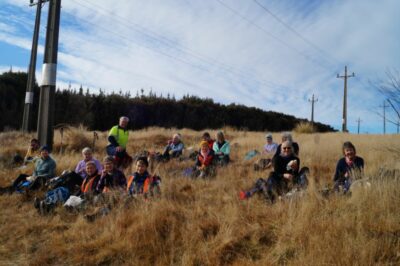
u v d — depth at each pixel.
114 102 36.16
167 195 5.59
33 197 6.50
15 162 10.09
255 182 6.32
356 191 4.43
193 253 3.74
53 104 10.55
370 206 4.06
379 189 4.27
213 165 8.16
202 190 6.25
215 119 41.69
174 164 9.49
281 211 4.41
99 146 13.17
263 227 4.12
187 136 19.33
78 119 31.64
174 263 3.64
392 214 3.78
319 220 3.85
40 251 4.18
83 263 3.84
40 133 10.40
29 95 17.30
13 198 6.43
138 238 4.11
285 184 5.56
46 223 5.02
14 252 4.22
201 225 4.34
